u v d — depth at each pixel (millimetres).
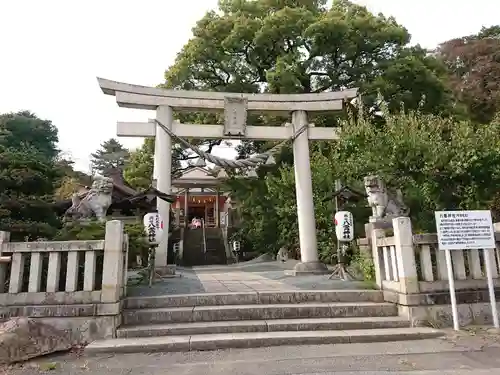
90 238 7266
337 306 6207
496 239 6586
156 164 10484
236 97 11203
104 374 4145
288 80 16031
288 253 17328
